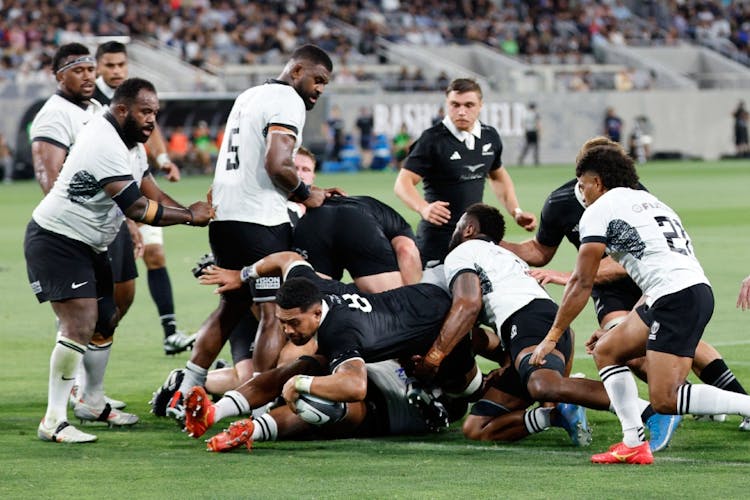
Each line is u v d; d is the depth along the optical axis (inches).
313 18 6850.4
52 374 1033.5
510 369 1036.5
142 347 1546.5
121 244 1216.2
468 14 7347.4
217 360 1325.0
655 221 932.0
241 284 1115.3
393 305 1024.2
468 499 796.0
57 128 1214.9
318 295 975.0
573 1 7662.4
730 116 6643.7
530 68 6761.8
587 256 930.1
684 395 912.9
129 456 957.8
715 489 820.0
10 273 2306.8
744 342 1475.1
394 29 6988.2
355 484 843.4
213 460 937.5
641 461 908.6
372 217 1183.6
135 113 1029.8
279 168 1091.3
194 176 5423.2
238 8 6875.0
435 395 1069.1
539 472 881.5
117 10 6486.2
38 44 6156.5
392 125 5940.0
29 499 809.5
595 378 1288.1
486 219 1096.2
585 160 959.6
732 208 3447.3
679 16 7864.2
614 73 6742.1
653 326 919.0
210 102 5556.1
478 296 1035.3
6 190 4633.4
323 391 962.1
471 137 1419.8
